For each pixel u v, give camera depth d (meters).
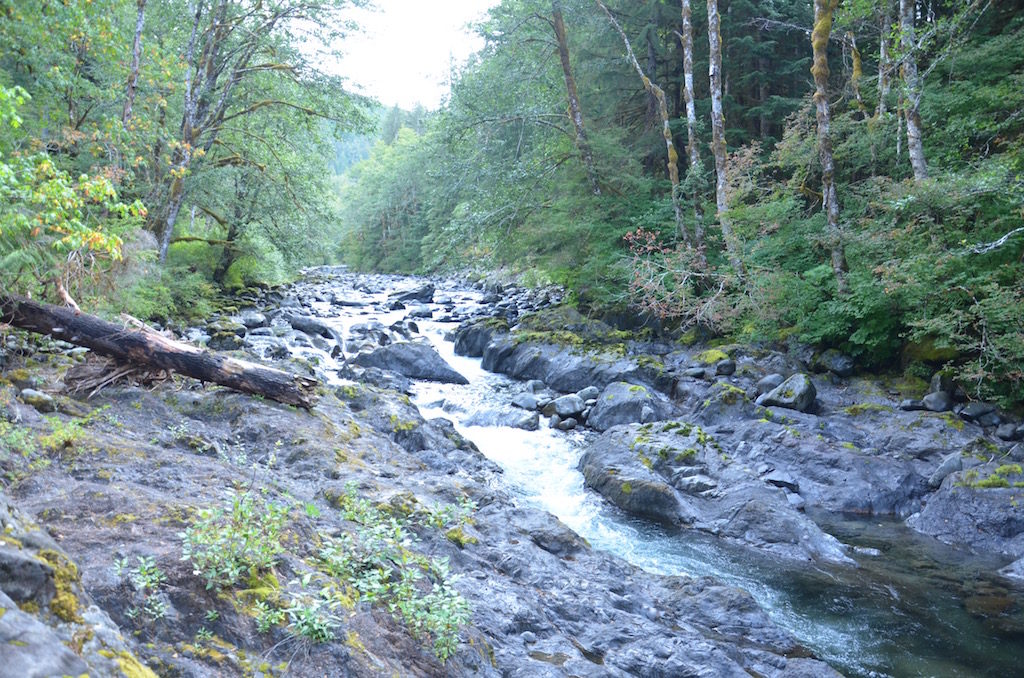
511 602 5.43
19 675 2.01
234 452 7.45
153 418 7.91
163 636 3.54
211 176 20.11
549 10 23.06
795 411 13.12
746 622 6.23
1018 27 16.84
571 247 22.69
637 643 5.45
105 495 4.95
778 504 9.41
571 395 15.01
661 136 24.59
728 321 17.56
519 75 23.11
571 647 5.13
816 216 17.41
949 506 9.48
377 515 6.07
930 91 15.87
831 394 14.22
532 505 9.98
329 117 20.98
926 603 7.23
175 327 17.03
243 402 8.68
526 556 6.54
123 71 14.65
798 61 23.41
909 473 10.61
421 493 7.55
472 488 8.15
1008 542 8.72
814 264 17.56
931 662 6.02
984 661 6.04
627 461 10.88
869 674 5.81
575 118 22.80
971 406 12.22
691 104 19.64
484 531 6.86
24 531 3.07
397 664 3.93
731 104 24.70
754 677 5.35
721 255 18.73
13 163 7.54
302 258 23.72
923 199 12.84
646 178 22.88
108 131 12.96
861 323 14.60
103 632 2.85
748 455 11.61
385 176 67.31
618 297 20.44
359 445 8.73
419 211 59.00
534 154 24.38
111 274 12.23
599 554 7.16
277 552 4.45
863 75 21.38
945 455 10.97
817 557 8.49
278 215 23.05
